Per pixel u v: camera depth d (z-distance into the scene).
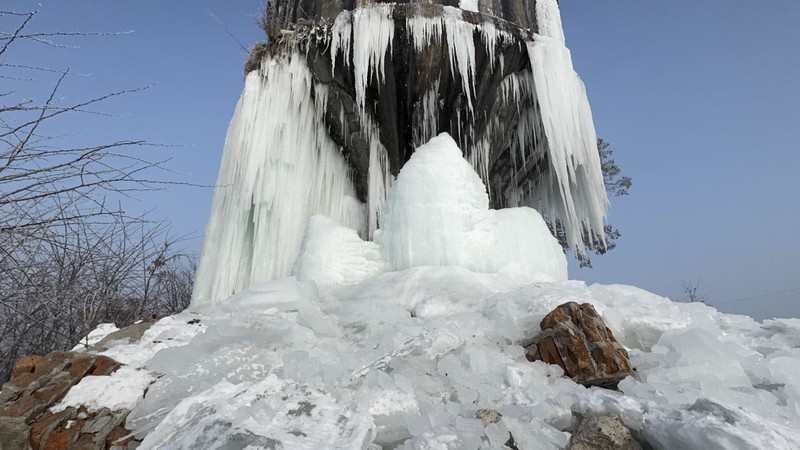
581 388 2.55
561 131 7.33
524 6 8.25
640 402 2.29
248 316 3.63
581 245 8.36
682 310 4.00
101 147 3.46
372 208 7.78
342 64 7.40
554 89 7.37
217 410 2.05
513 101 8.16
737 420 1.91
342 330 3.86
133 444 2.47
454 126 8.17
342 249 5.90
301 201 7.39
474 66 7.12
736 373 2.65
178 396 2.68
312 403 2.17
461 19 7.02
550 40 7.52
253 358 2.98
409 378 2.63
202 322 4.46
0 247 3.56
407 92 7.67
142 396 2.85
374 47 6.86
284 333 3.51
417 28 6.89
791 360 2.73
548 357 2.98
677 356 2.83
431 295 4.40
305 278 5.71
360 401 2.29
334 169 8.23
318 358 2.96
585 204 8.54
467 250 5.59
